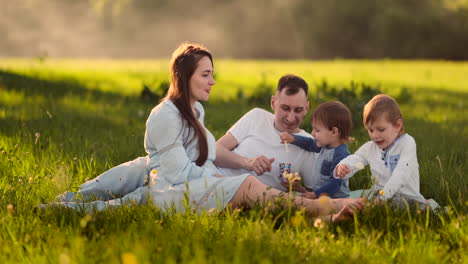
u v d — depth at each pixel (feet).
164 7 227.20
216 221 9.59
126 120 22.66
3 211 10.01
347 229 9.94
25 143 15.97
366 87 24.64
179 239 8.63
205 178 10.79
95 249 8.14
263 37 214.48
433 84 46.16
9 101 25.38
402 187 11.16
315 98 26.58
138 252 7.33
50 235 8.90
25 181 12.00
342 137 12.57
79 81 38.32
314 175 13.12
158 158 11.46
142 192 11.37
